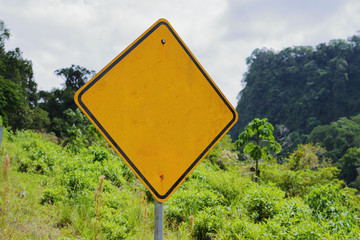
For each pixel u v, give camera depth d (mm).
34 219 3939
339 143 67000
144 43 1608
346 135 68812
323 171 9836
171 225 4785
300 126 99562
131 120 1534
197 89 1678
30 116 34625
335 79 101750
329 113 98375
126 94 1543
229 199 6602
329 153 64062
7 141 9422
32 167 6922
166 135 1582
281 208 5125
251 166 10891
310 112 100125
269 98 113250
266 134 9312
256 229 3900
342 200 5418
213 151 15062
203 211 4777
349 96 98562
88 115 1481
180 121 1618
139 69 1579
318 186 5691
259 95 118625
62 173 6402
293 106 105000
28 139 11578
